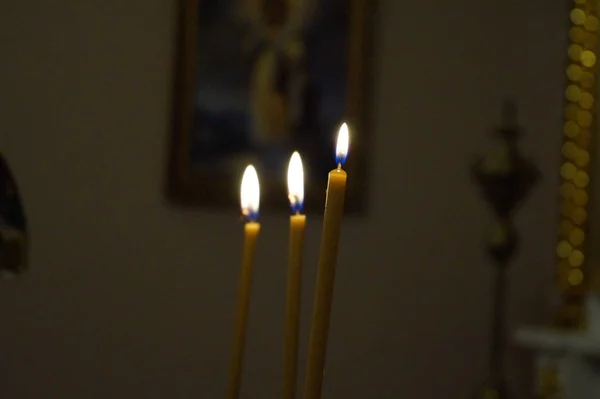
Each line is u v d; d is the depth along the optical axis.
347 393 1.56
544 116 1.65
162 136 1.52
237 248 1.54
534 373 1.60
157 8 1.54
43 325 1.44
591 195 1.52
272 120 1.56
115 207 1.49
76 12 1.50
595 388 1.42
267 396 1.53
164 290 1.50
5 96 1.45
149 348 1.49
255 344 1.53
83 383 1.45
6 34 1.46
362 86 1.59
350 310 1.57
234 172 1.53
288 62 1.57
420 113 1.64
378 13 1.63
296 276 1.05
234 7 1.56
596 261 1.50
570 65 1.58
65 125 1.48
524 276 1.63
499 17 1.68
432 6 1.67
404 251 1.61
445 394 1.60
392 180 1.62
